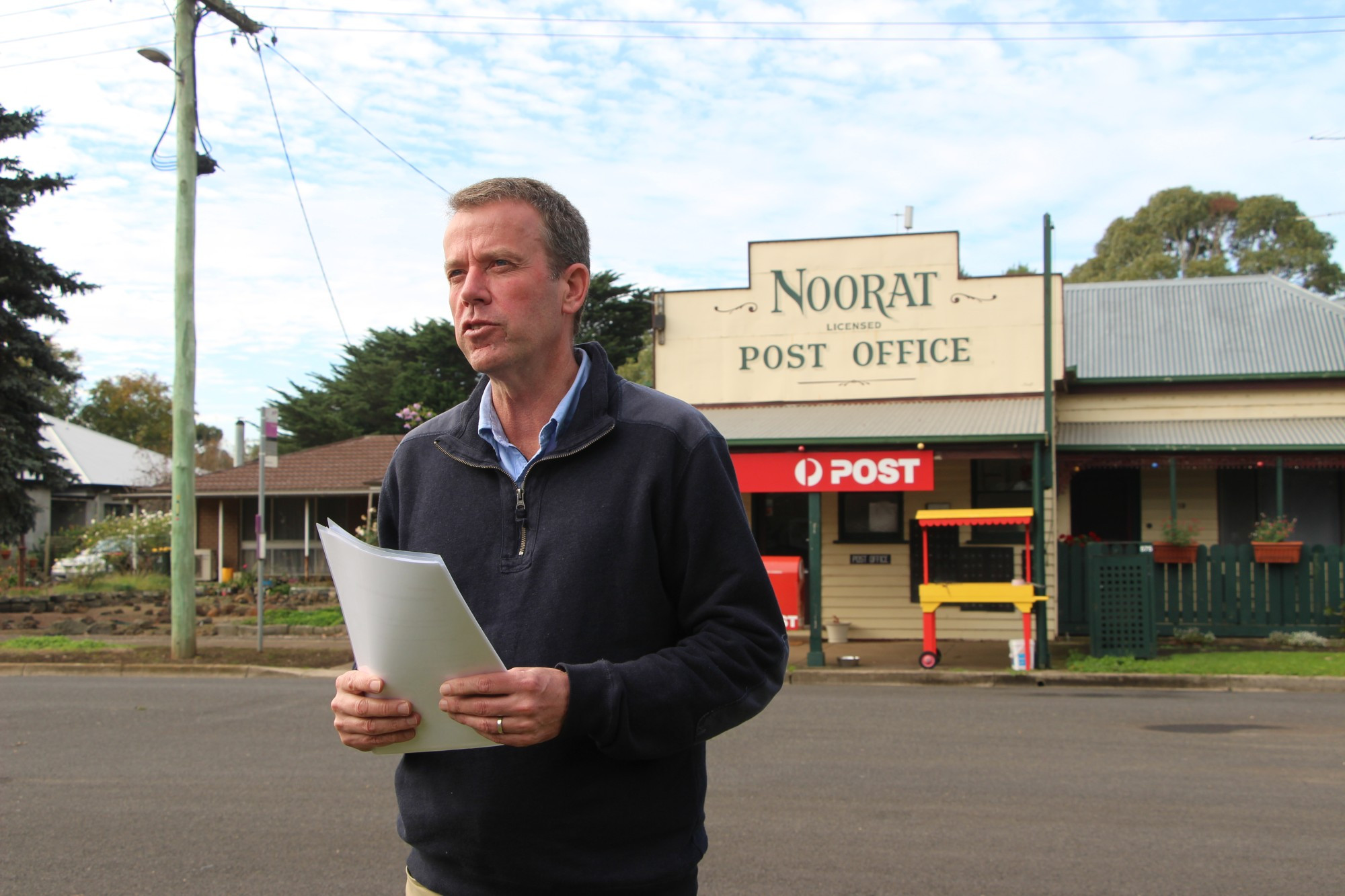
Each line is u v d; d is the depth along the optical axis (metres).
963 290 14.06
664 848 1.89
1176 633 13.47
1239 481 15.93
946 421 12.84
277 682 11.48
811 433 12.69
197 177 13.01
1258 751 7.22
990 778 6.46
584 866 1.83
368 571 1.61
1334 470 15.67
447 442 2.09
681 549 1.92
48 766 6.95
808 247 14.54
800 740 7.64
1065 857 4.93
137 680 11.63
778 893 4.49
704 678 1.79
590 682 1.67
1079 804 5.85
